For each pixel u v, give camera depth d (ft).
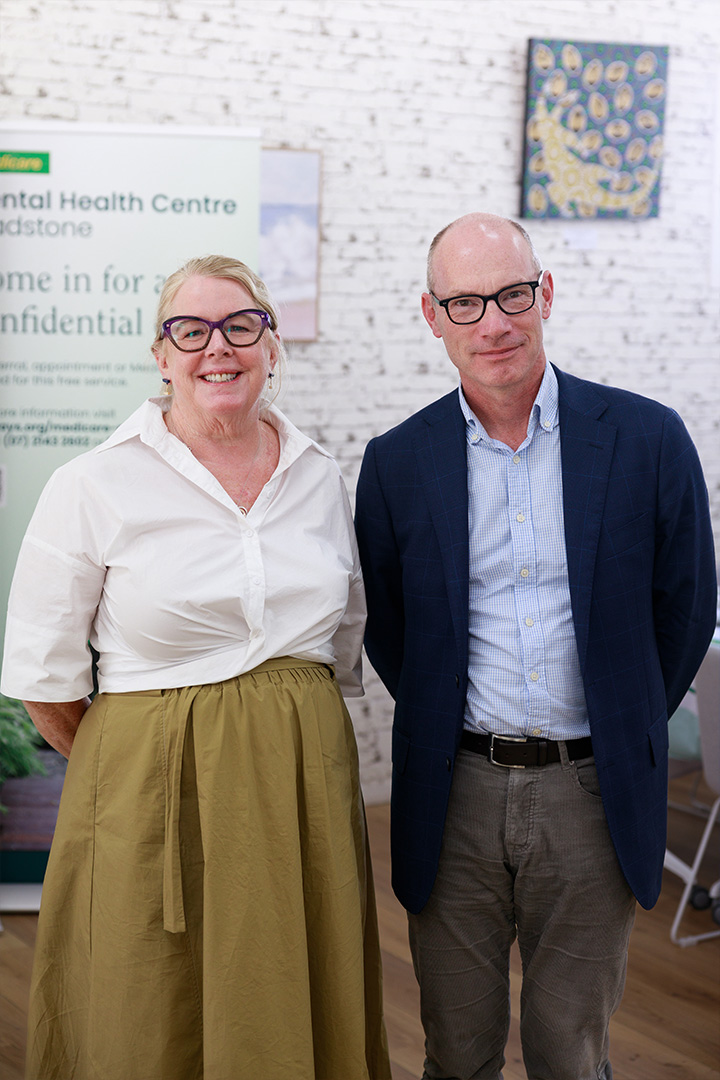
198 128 11.30
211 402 5.85
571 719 6.24
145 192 11.32
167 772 5.78
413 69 14.79
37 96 13.32
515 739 6.27
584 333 16.20
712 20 16.29
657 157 16.02
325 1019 6.14
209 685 5.87
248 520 5.97
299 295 14.64
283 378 6.43
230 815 5.78
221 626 5.88
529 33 15.33
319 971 6.13
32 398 11.50
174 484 5.93
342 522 6.56
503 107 15.33
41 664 5.98
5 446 11.54
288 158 14.30
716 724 10.77
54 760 12.03
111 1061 5.82
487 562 6.33
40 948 6.12
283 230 14.46
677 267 16.60
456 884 6.55
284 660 6.08
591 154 15.71
